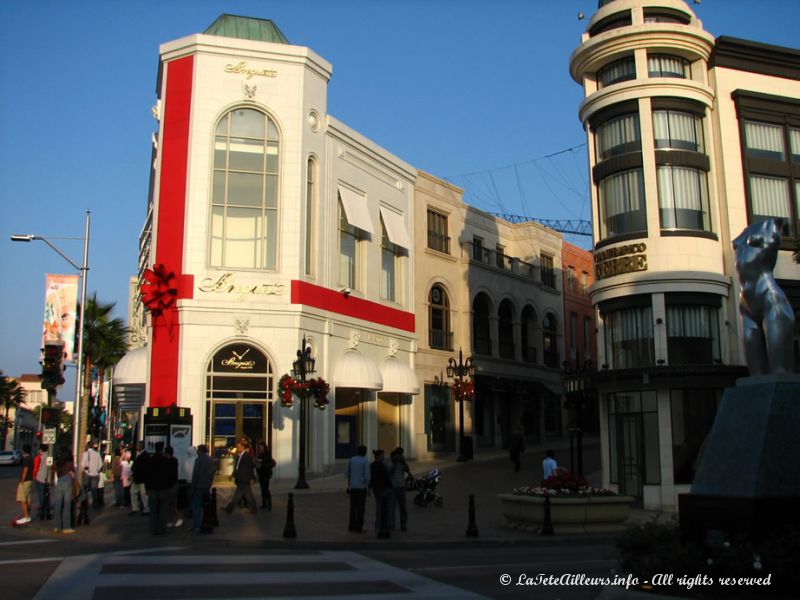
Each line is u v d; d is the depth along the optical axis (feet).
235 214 97.35
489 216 154.40
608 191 88.69
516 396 153.89
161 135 98.48
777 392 32.42
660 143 85.46
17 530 59.21
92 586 34.35
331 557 45.65
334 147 108.06
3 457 207.72
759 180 87.66
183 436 68.54
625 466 83.76
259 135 99.35
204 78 98.12
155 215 97.35
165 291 93.25
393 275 123.85
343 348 106.42
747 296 37.01
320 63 104.37
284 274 97.04
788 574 27.53
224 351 94.32
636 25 86.07
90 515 66.59
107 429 178.19
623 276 84.33
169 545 50.75
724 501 31.48
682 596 28.14
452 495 82.33
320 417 99.91
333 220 106.52
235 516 63.46
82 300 88.94
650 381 79.15
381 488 54.24
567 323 176.96
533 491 59.88
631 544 32.40
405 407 120.67
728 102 88.02
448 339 135.13
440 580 37.42
